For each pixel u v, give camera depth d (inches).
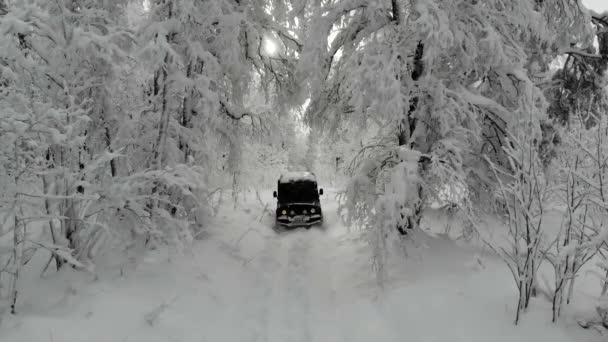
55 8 234.4
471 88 312.5
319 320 239.9
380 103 262.7
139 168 300.8
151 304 208.2
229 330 216.2
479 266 257.8
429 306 218.7
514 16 277.3
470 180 315.3
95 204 222.1
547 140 324.8
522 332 175.3
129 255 259.9
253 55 400.8
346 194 316.8
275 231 473.4
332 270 331.0
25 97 177.3
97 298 193.0
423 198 290.7
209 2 329.7
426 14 245.8
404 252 281.6
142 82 345.1
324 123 391.5
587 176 186.5
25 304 180.4
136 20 382.9
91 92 250.5
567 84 362.0
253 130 454.9
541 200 183.2
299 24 388.2
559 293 177.3
